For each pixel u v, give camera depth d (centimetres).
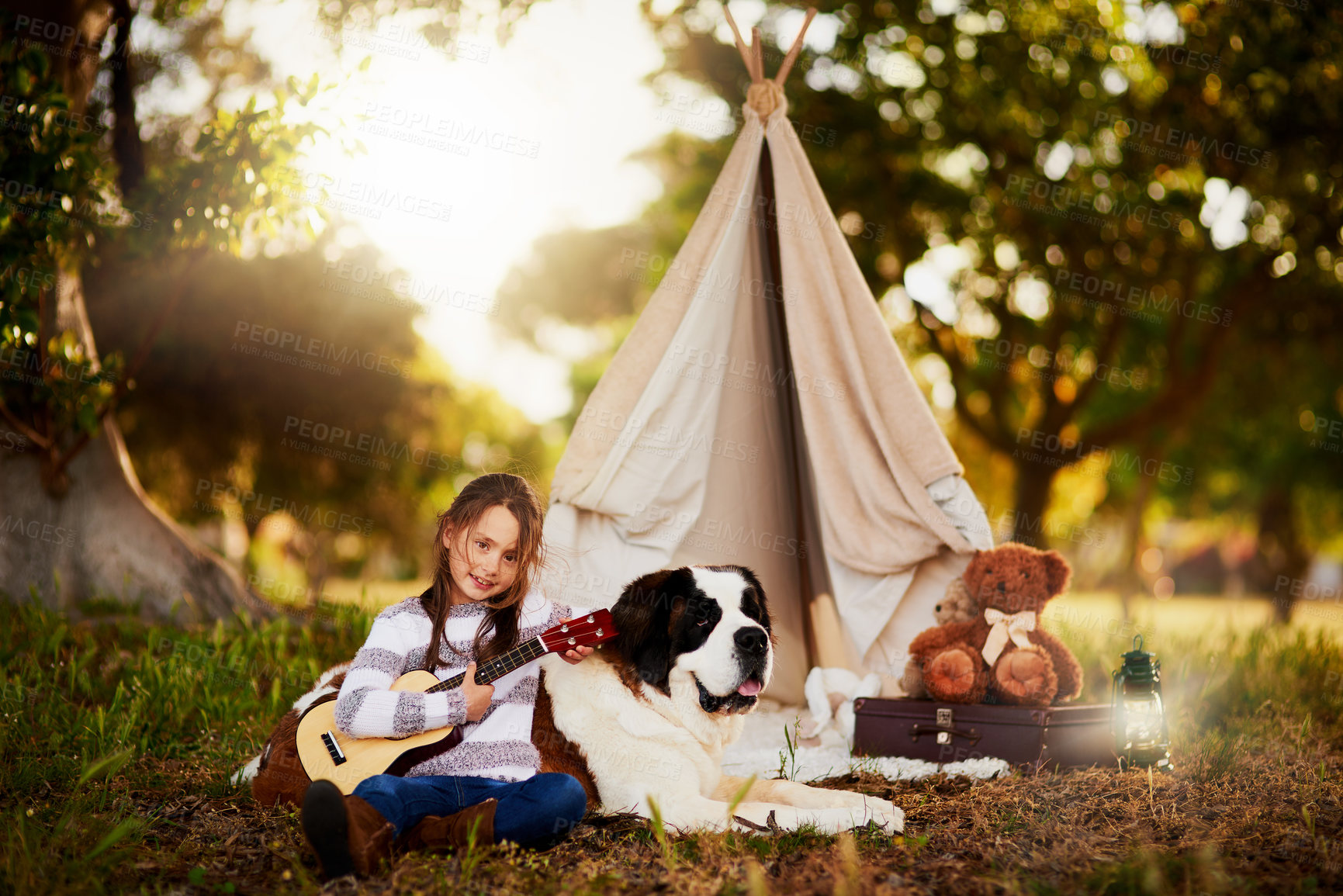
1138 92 1109
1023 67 1109
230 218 696
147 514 766
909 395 525
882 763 442
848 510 526
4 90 625
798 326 537
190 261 736
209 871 297
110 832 316
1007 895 268
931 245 1304
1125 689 421
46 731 447
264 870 298
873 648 527
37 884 274
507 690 315
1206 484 2092
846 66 1190
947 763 438
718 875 285
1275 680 592
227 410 1330
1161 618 1470
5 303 616
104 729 441
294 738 354
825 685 528
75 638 619
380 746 299
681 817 329
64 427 733
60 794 376
